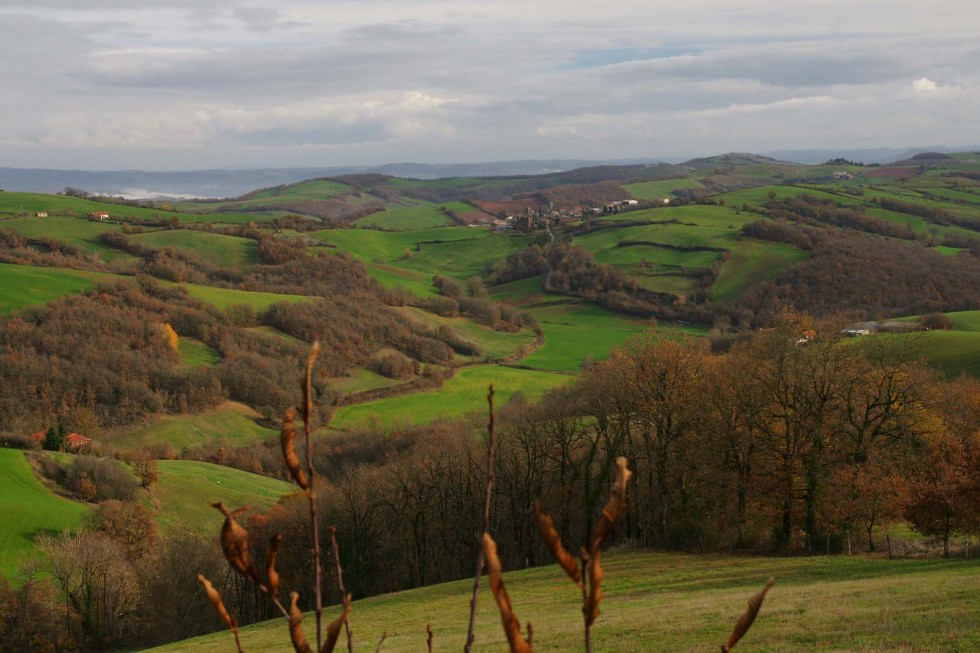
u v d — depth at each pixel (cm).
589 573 268
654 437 6088
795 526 5234
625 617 2958
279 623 4581
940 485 4078
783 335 5188
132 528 6988
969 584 2792
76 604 5884
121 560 6178
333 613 4478
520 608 3797
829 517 4669
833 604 2675
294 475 290
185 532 7538
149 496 7994
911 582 3028
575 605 3678
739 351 5625
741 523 5262
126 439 10350
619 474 274
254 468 9925
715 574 4216
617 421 6016
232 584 6203
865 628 2208
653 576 4369
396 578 6316
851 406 4994
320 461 9281
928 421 4956
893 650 1927
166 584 5969
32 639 5744
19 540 6588
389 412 11575
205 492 8481
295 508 6256
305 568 6012
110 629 5897
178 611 5912
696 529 5334
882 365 5034
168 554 6153
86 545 6003
